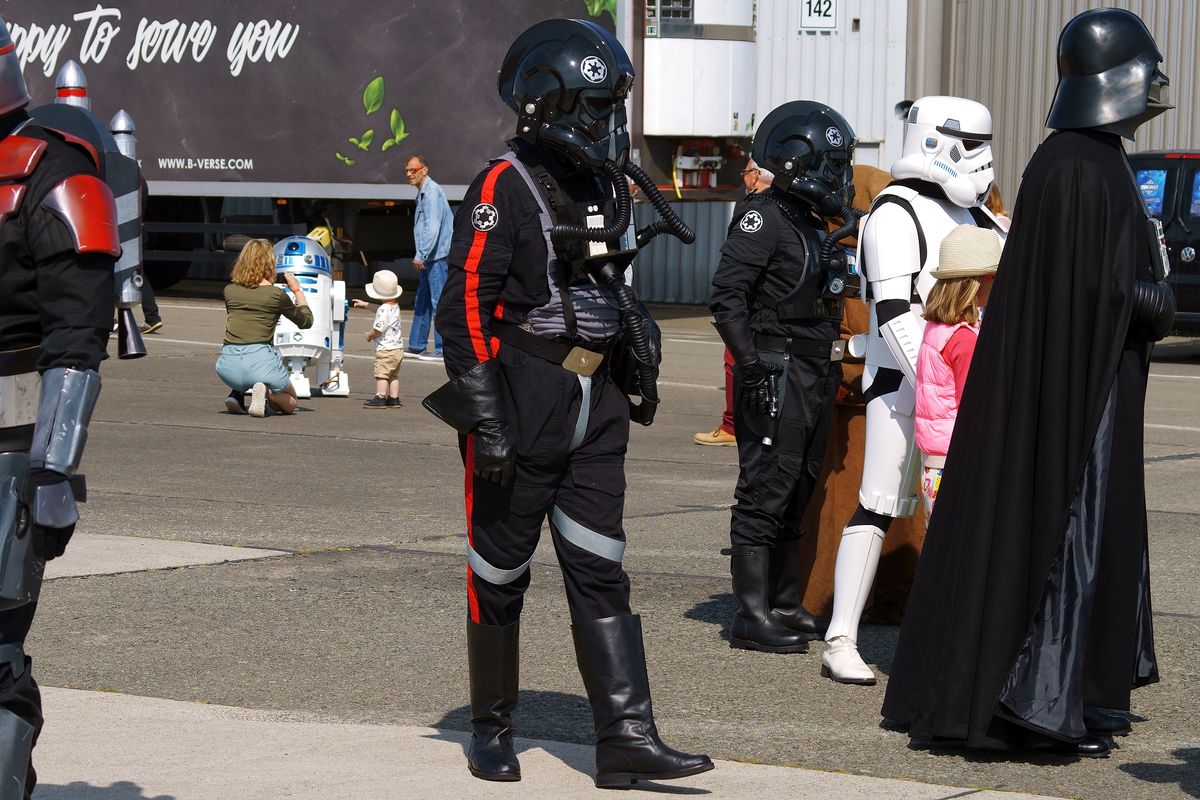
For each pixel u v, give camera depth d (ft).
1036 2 93.56
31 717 14.70
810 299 24.27
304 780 18.28
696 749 19.97
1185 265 77.41
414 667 23.61
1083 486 19.47
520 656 24.45
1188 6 90.33
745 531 24.99
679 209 100.73
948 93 96.53
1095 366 19.45
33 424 14.58
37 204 14.05
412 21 89.20
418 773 18.62
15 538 13.96
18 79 14.42
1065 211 19.56
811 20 91.61
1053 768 19.43
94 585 28.55
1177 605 28.32
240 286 53.16
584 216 18.08
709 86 81.82
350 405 57.21
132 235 16.66
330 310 58.65
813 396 24.53
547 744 19.98
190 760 18.98
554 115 17.87
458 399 17.75
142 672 23.13
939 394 21.98
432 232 71.61
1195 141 90.63
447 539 33.42
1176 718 21.74
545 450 18.03
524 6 85.92
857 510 23.62
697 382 65.82
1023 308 19.76
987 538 19.56
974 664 19.45
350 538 33.37
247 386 53.01
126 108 97.91
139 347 16.93
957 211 23.53
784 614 26.07
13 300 14.32
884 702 20.65
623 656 18.13
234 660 23.85
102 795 17.61
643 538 34.12
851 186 24.84
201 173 96.02
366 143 91.25
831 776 18.80
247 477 41.27
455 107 88.69
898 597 27.07
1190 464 45.62
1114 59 19.75
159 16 96.53
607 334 18.34
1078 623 19.27
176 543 32.42
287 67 92.94
